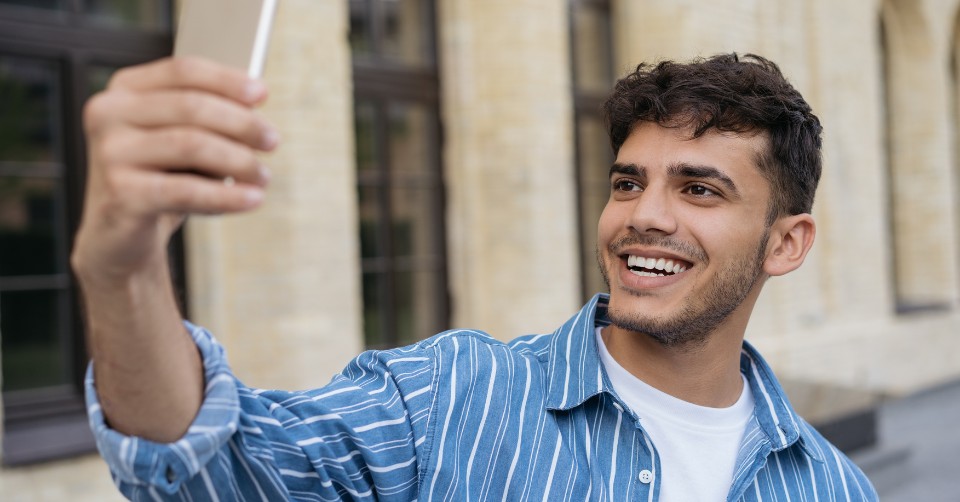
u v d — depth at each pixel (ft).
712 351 4.27
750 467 4.25
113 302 2.28
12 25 14.29
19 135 14.60
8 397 14.39
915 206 37.42
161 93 1.86
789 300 29.09
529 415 4.00
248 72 2.00
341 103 17.38
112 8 15.49
